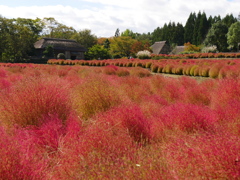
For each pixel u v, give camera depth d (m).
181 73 20.73
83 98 4.99
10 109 4.11
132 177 2.17
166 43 87.75
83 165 2.44
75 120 4.26
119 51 78.50
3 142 2.93
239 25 72.00
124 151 2.71
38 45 65.56
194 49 78.44
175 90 7.41
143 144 3.19
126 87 7.07
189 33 109.69
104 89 5.20
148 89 8.67
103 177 2.22
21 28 62.47
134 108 4.10
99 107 4.90
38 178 2.53
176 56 49.12
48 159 3.02
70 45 67.56
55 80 5.71
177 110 3.94
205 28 103.75
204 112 3.99
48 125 3.70
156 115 4.52
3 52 59.44
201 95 6.29
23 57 60.47
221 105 5.11
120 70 17.70
